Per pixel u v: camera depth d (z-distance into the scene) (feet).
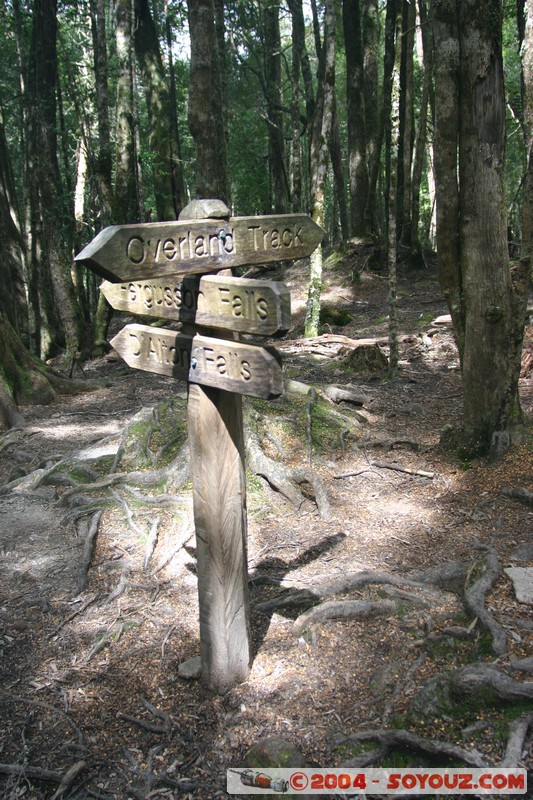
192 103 37.50
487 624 11.90
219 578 10.85
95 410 30.14
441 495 18.48
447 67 18.06
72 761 10.50
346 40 61.21
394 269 30.25
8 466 23.52
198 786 9.89
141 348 10.91
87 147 49.19
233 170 86.94
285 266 66.03
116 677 12.25
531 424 20.03
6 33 63.62
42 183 45.75
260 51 76.74
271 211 85.76
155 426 21.47
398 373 31.58
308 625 12.72
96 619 14.03
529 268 17.92
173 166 67.10
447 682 10.74
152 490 19.01
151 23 61.82
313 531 17.16
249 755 10.07
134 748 10.66
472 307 19.03
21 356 31.86
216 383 9.57
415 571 14.67
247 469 19.38
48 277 52.11
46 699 11.82
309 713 10.84
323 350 37.29
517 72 66.90
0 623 14.03
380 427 24.25
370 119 62.28
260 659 12.12
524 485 17.58
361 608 12.91
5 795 10.03
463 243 18.93
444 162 18.94
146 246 8.65
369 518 17.74
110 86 66.03
